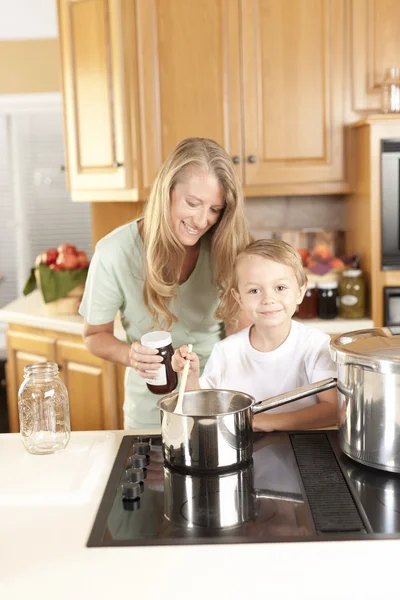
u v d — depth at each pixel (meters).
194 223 1.59
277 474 1.19
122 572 0.90
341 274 2.93
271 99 2.95
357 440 1.19
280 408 1.54
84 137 3.14
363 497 1.09
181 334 1.83
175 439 1.21
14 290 4.41
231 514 1.04
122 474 1.20
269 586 0.86
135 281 1.77
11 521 1.05
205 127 2.96
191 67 2.93
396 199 2.79
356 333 1.33
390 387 1.13
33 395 1.33
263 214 3.42
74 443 1.38
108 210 3.45
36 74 4.08
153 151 2.96
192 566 0.91
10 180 4.29
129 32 2.91
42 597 0.85
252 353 1.55
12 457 1.32
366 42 2.92
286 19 2.91
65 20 3.11
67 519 1.05
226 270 1.67
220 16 2.90
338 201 3.39
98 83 3.03
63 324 2.93
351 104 2.96
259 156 2.98
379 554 0.92
